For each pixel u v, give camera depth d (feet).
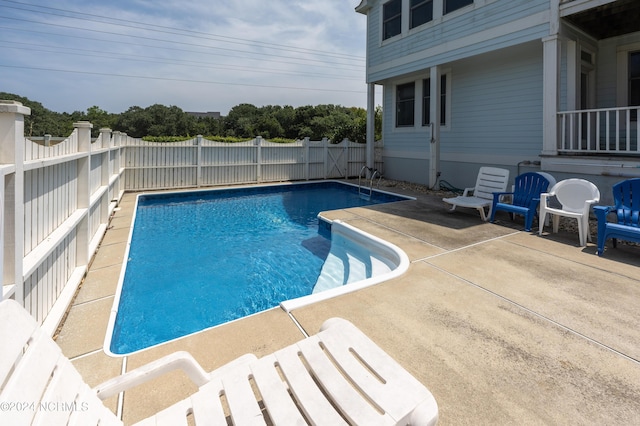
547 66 22.45
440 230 18.65
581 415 6.07
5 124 6.44
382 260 16.39
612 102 25.86
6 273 6.48
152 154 33.53
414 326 9.05
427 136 37.11
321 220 22.56
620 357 7.72
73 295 10.73
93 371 7.22
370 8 39.27
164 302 13.07
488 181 22.66
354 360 5.49
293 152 41.39
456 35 29.55
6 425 2.92
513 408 6.23
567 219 21.06
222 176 37.47
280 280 15.24
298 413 4.61
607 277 12.16
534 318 9.45
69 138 11.43
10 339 3.34
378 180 40.88
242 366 5.57
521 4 24.31
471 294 10.95
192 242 20.42
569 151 21.57
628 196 14.93
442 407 6.24
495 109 30.42
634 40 24.53
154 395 6.51
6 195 6.45
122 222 21.44
